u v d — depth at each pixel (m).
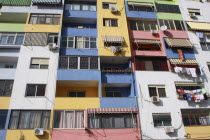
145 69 17.86
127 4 21.55
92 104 14.95
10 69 15.58
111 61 18.50
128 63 18.34
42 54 16.59
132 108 15.17
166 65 18.36
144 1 22.23
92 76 16.27
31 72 15.66
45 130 13.58
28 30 17.67
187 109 16.19
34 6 19.27
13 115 13.89
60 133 13.62
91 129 13.98
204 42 20.52
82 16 20.16
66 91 16.89
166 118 15.62
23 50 16.56
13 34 17.34
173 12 22.09
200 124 15.71
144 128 14.76
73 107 14.68
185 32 20.80
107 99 15.30
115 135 14.02
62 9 19.45
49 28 18.05
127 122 14.67
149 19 21.16
